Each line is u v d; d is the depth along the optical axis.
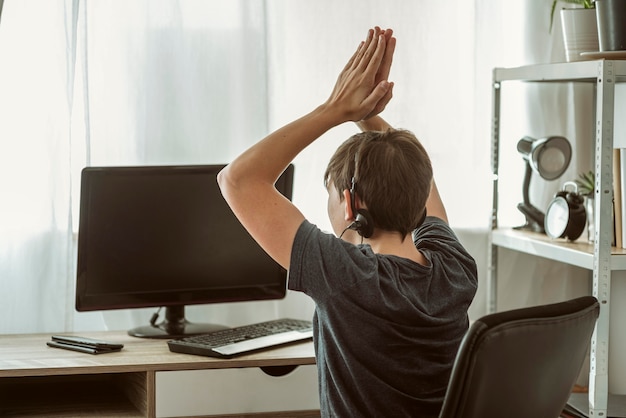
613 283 2.62
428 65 2.79
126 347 2.23
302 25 2.72
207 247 2.42
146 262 2.37
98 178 2.30
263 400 2.86
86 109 2.55
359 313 1.44
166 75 2.62
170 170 2.36
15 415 2.12
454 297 1.55
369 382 1.47
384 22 2.75
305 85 2.73
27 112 2.53
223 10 2.64
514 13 2.87
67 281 2.59
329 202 1.66
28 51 2.52
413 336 1.48
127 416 2.12
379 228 1.57
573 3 2.70
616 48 2.35
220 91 2.66
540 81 2.79
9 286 2.55
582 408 2.53
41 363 2.04
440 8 2.78
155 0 2.60
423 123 2.80
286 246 1.45
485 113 2.85
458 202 2.86
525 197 2.80
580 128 2.92
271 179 1.51
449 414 1.34
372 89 1.61
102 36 2.58
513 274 2.95
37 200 2.55
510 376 1.35
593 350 2.29
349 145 1.61
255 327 2.37
